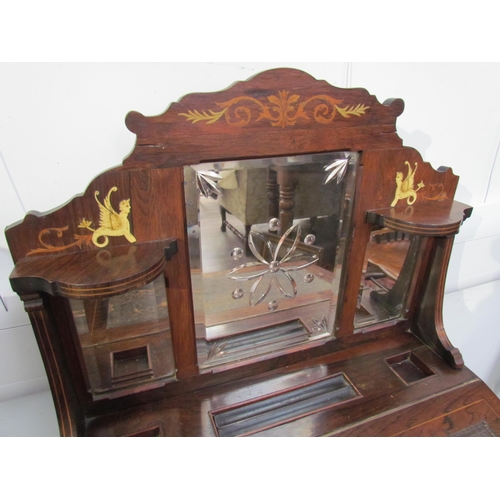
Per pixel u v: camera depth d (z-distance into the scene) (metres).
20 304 0.60
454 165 0.77
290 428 0.53
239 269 0.56
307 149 0.49
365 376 0.63
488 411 0.57
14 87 0.47
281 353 0.63
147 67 0.51
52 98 0.49
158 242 0.47
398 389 0.60
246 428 0.56
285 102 0.46
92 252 0.45
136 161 0.43
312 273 0.61
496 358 1.20
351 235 0.58
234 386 0.60
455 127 0.73
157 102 0.54
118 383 0.55
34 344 0.65
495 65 0.69
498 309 1.07
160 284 0.50
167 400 0.58
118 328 0.51
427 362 0.66
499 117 0.75
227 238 0.52
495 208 0.85
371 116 0.51
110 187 0.43
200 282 0.53
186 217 0.48
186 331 0.55
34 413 0.74
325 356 0.67
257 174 0.49
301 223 0.55
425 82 0.66
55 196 0.55
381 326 0.70
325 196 0.54
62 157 0.53
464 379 0.62
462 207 0.58
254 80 0.43
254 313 0.61
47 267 0.41
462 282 0.92
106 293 0.39
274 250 0.56
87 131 0.52
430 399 0.58
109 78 0.50
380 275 0.65
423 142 0.72
